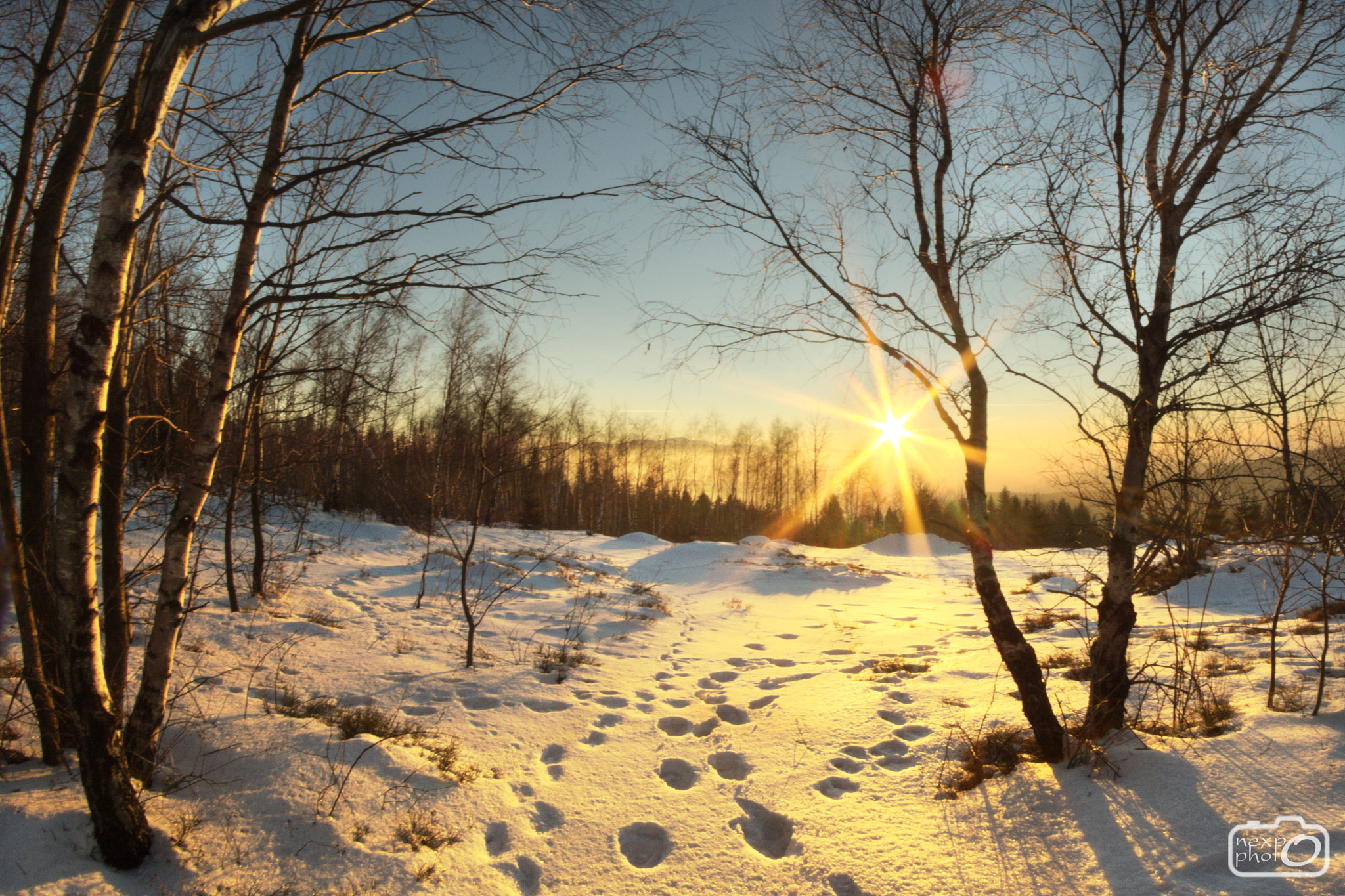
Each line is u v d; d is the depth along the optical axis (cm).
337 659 706
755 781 484
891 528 4591
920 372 481
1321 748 397
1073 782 410
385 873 346
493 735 544
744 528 5397
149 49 348
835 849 384
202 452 407
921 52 475
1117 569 473
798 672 827
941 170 481
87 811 342
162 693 402
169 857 331
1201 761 403
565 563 1741
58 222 395
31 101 399
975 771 453
